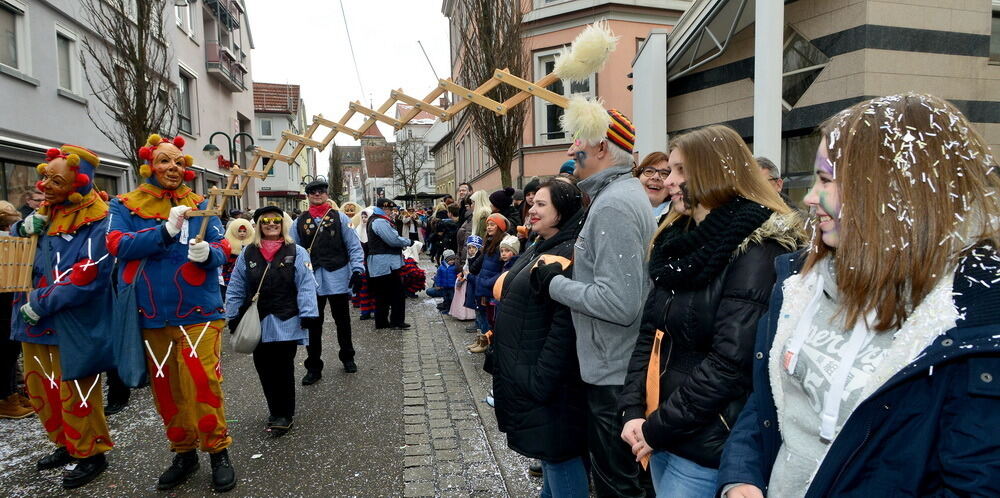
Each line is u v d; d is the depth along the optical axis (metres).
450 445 3.61
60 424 3.37
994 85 6.80
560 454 2.20
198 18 18.12
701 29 7.58
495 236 5.43
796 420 1.18
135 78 8.59
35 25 9.61
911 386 0.95
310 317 3.89
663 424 1.60
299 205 37.97
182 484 3.21
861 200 1.00
